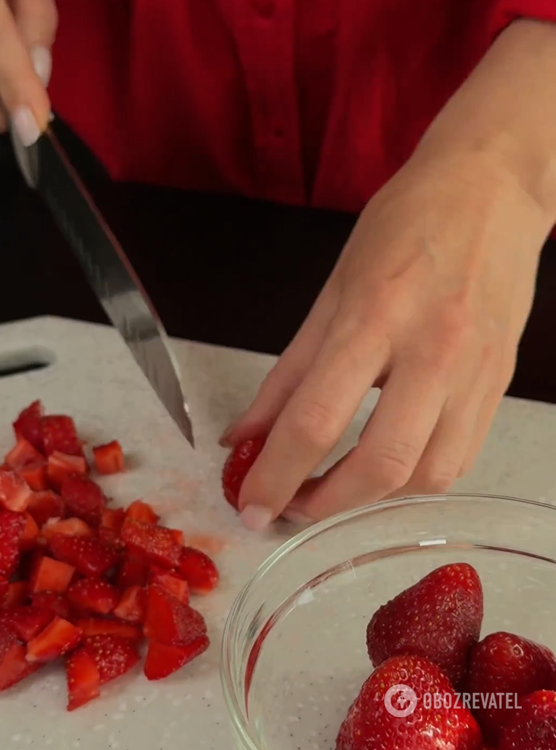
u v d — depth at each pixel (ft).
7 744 1.13
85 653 1.19
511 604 1.17
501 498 1.19
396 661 1.01
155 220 2.13
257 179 2.28
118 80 2.28
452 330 1.23
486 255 1.29
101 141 2.37
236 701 0.98
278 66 1.97
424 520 1.20
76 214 1.38
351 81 2.00
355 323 1.24
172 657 1.18
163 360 1.41
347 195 2.19
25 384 1.67
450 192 1.33
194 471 1.48
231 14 1.94
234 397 1.62
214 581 1.30
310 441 1.22
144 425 1.58
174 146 2.29
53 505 1.41
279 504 1.29
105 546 1.33
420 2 1.89
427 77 2.02
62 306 1.93
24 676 1.19
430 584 1.09
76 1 2.16
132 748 1.12
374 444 1.23
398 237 1.29
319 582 1.18
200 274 1.95
